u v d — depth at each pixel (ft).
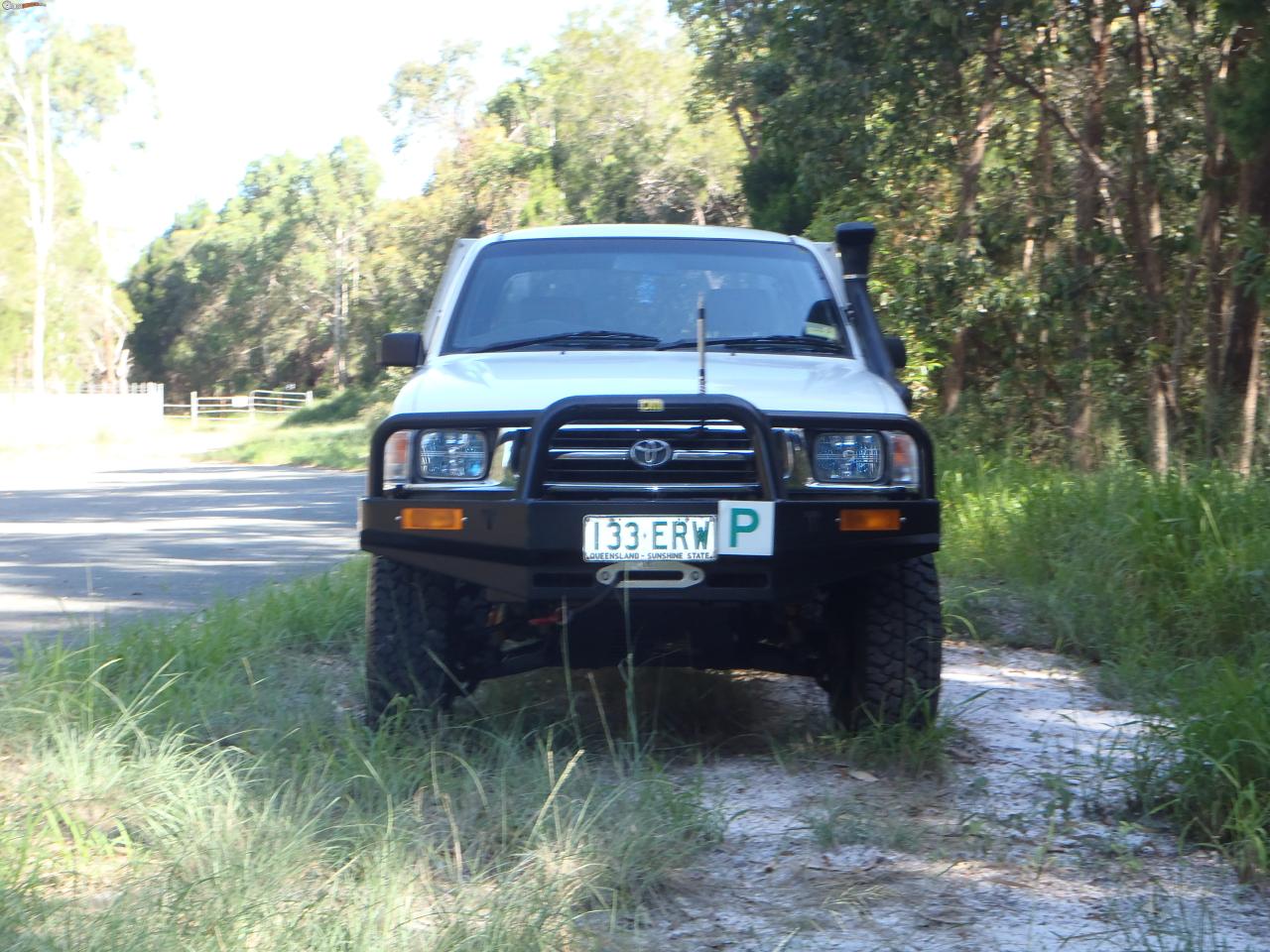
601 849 11.60
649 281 18.39
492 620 15.52
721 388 15.08
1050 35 46.34
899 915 11.02
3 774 13.52
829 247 20.02
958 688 19.13
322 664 19.36
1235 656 20.03
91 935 9.65
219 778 13.23
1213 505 24.48
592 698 17.67
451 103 200.23
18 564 32.50
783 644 16.26
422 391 15.40
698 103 106.32
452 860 11.81
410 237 160.76
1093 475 30.99
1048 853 12.50
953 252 46.60
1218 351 39.47
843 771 14.90
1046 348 47.19
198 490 62.34
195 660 17.94
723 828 12.63
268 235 248.73
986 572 26.55
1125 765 14.94
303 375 268.62
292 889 10.75
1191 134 46.60
